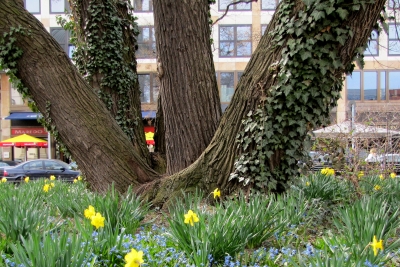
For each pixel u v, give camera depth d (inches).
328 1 159.0
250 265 109.3
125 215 150.3
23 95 211.3
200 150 215.9
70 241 105.4
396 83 908.6
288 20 170.6
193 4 221.6
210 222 122.6
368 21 166.1
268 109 175.2
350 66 181.8
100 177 199.3
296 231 144.7
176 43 218.7
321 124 183.3
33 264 88.8
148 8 884.6
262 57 180.2
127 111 266.2
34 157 959.0
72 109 192.9
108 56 259.3
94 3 258.7
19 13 188.9
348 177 240.8
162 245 124.3
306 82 168.1
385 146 359.6
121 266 109.0
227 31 893.2
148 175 210.1
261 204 145.9
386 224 135.2
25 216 136.7
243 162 182.4
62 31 909.8
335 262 95.0
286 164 185.6
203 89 220.5
